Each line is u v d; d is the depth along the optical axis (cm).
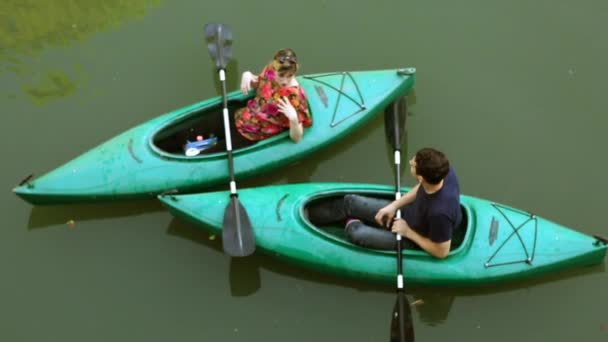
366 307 1023
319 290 1037
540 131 1206
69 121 1186
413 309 1020
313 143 1095
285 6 1352
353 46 1307
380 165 1179
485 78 1273
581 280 1039
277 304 1023
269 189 1045
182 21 1318
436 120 1221
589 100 1245
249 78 1111
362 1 1366
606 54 1303
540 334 998
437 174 777
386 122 1112
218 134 1155
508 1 1366
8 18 1300
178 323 1002
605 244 992
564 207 1125
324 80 1158
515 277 978
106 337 983
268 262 1052
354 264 967
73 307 1006
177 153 1152
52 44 1279
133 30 1305
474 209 1011
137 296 1023
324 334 998
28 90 1217
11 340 966
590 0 1367
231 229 985
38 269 1038
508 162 1173
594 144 1191
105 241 1073
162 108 1211
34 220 1083
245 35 1306
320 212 1039
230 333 995
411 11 1364
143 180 1048
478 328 1005
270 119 1070
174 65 1263
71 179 1041
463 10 1367
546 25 1346
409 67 1284
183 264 1054
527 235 987
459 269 956
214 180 1064
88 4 1326
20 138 1157
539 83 1266
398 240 948
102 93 1223
